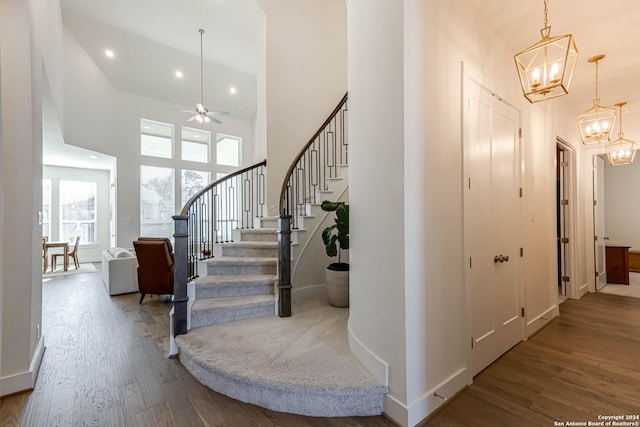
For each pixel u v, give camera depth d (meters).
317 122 5.11
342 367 2.00
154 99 7.34
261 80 5.02
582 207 4.73
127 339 2.99
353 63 2.33
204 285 3.08
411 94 1.76
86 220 8.55
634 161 6.59
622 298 4.46
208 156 8.42
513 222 2.78
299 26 5.03
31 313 2.15
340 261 4.07
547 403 1.90
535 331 3.07
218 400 1.96
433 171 1.89
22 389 2.06
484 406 1.88
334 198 4.04
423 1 1.86
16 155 2.12
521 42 2.71
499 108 2.61
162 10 5.51
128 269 4.93
